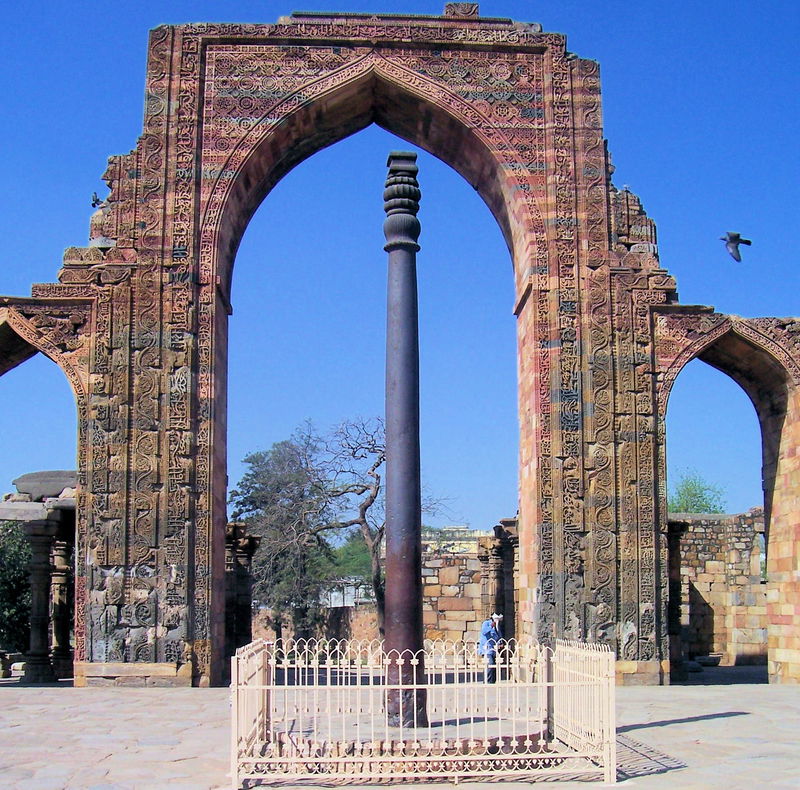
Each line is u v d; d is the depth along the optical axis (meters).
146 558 23.12
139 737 14.90
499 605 34.75
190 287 24.30
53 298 24.09
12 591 34.41
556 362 24.47
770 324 25.45
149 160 24.86
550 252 25.02
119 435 23.56
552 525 23.83
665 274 25.00
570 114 25.72
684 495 73.38
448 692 20.72
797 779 12.04
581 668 13.71
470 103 25.75
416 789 11.81
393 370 14.72
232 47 25.66
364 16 25.94
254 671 13.41
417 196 15.39
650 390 24.47
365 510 42.91
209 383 24.06
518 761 12.63
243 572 33.09
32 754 13.46
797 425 25.73
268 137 25.33
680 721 16.94
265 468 60.91
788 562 26.06
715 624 39.12
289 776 12.02
